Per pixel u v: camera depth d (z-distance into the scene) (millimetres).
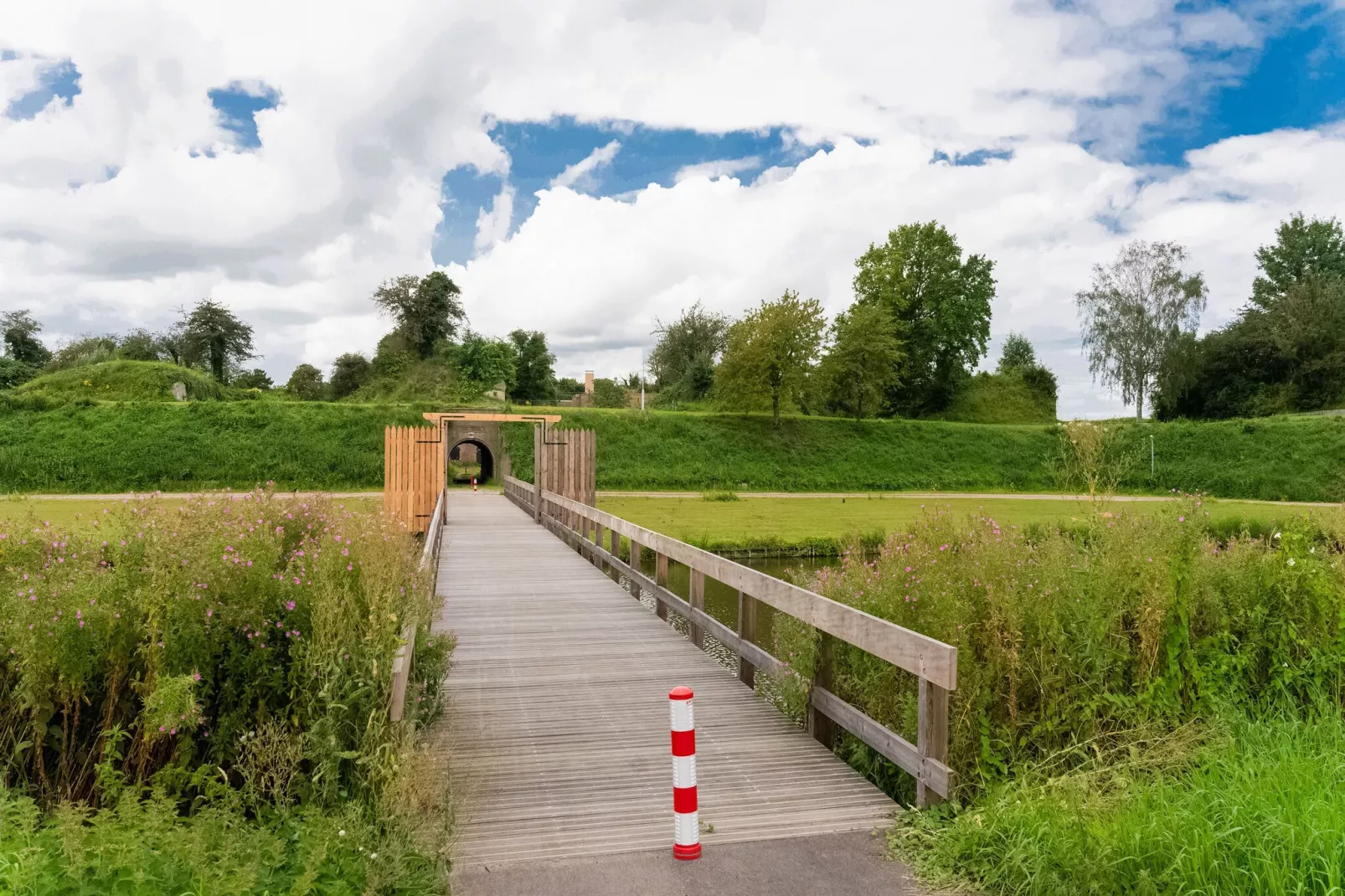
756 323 48844
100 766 3590
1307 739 4551
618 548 11406
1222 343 61438
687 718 3570
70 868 2793
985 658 4793
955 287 61000
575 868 3453
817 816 4016
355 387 74312
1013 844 3363
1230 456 45000
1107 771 4168
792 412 52594
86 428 38312
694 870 3445
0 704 3938
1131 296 60750
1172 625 4863
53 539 5367
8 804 3248
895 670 5047
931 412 64938
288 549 6348
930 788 3926
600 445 43250
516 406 46406
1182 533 5309
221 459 37094
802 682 5359
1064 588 5066
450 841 3521
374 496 33438
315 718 3871
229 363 78312
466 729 5371
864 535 21734
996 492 44000
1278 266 71000
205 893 2752
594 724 5473
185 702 3547
